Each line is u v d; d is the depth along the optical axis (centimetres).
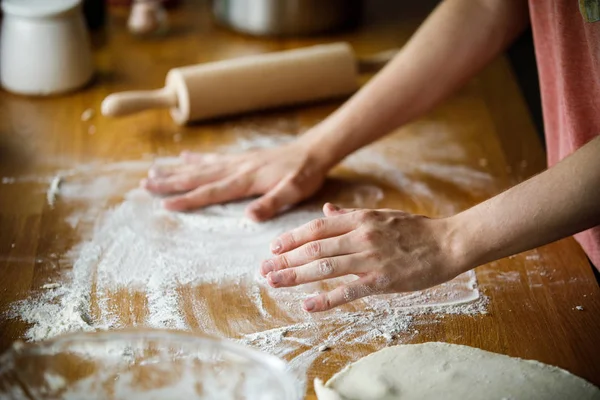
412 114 117
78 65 142
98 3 163
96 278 98
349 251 89
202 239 107
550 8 99
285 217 112
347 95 145
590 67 94
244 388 72
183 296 95
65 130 133
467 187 119
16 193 115
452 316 92
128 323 90
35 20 137
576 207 83
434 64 114
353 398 78
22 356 71
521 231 85
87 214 111
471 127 136
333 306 87
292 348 87
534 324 90
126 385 73
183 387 73
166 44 161
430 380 80
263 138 132
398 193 118
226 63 136
